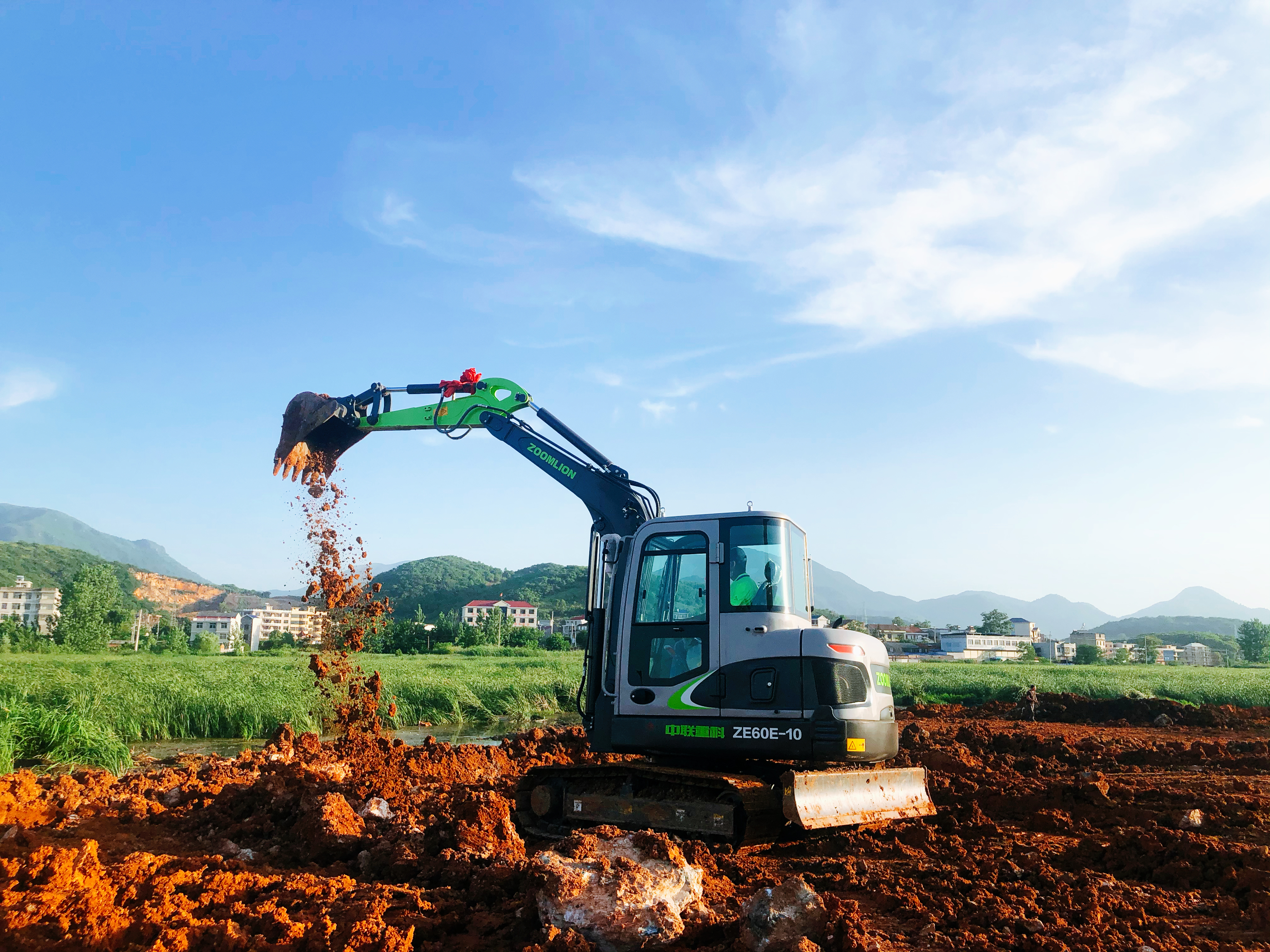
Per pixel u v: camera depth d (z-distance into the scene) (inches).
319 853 258.1
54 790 348.5
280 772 357.4
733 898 225.5
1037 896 230.8
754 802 269.4
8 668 927.7
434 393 419.8
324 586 446.9
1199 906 227.3
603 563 361.4
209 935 177.8
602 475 377.4
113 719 633.0
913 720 863.1
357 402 429.7
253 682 782.5
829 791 281.7
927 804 327.0
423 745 568.7
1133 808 343.9
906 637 6373.0
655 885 192.5
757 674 284.7
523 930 190.5
